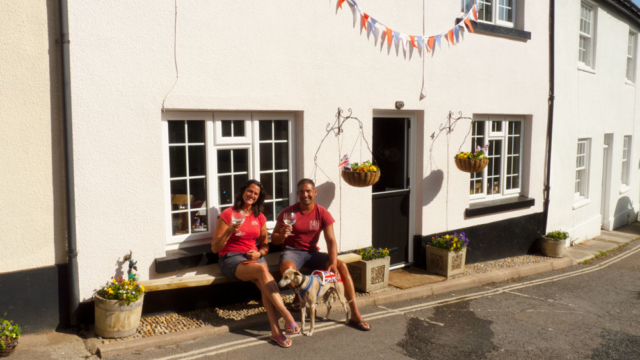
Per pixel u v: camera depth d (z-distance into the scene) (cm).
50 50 447
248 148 580
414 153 749
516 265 841
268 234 592
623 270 880
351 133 655
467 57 793
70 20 445
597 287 757
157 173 505
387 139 774
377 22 662
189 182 545
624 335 551
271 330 498
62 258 469
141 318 508
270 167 602
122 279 484
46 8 442
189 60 512
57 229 465
